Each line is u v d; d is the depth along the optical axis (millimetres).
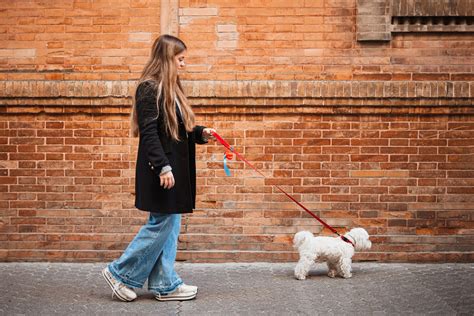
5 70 7172
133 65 7133
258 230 7094
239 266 6914
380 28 7023
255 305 5414
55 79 7137
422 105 7016
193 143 5672
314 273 6645
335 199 7090
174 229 5629
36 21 7152
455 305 5418
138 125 5441
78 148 7113
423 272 6645
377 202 7090
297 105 7035
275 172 7094
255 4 7094
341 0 7074
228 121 7090
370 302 5500
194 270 6727
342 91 6984
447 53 7070
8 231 7125
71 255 7098
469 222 7094
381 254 7074
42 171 7117
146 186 5383
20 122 7125
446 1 6984
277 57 7094
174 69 5480
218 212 7098
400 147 7070
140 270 5488
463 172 7082
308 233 6355
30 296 5688
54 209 7117
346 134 7070
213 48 7105
